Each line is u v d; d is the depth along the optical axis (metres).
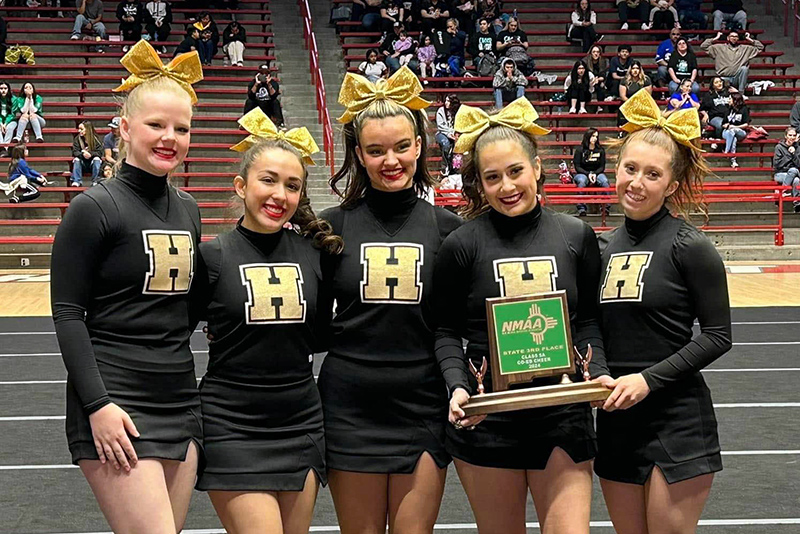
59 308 3.24
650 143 3.61
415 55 21.14
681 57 20.91
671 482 3.51
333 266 3.83
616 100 20.75
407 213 3.86
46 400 7.95
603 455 3.69
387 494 3.81
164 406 3.37
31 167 19.14
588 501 3.56
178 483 3.40
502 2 24.39
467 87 21.17
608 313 3.68
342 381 3.77
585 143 18.19
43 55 21.50
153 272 3.36
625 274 3.64
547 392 3.41
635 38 23.58
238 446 3.57
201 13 22.09
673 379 3.48
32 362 9.60
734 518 5.14
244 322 3.61
